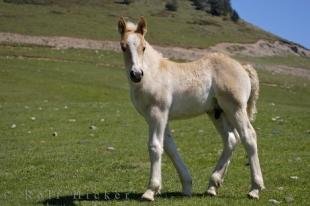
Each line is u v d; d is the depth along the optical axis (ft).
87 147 69.05
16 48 246.47
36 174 54.08
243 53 349.20
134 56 36.42
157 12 452.76
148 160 60.18
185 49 316.60
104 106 111.65
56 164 58.65
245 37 401.49
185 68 40.29
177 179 49.80
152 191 39.47
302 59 374.43
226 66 40.55
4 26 307.17
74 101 140.36
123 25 37.86
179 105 39.96
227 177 49.83
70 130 83.15
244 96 40.37
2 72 167.32
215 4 501.97
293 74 285.23
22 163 59.82
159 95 38.78
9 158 62.80
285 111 106.01
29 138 77.41
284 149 65.00
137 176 51.70
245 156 59.88
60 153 65.00
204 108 40.88
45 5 403.13
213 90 40.57
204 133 78.74
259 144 68.33
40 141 74.90
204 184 47.32
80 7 417.69
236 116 40.01
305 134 76.23
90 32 318.04
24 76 164.04
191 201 39.32
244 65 41.96
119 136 77.46
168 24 396.98
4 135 80.33
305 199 41.06
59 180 51.08
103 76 184.65
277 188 44.88
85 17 373.61
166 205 38.11
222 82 40.16
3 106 112.88
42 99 138.21
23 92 142.92
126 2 464.65
